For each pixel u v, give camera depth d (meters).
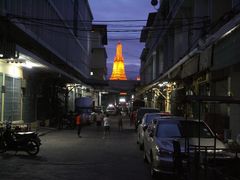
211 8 23.00
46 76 38.72
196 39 26.62
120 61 104.06
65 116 38.91
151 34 66.31
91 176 12.27
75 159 15.97
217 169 7.14
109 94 114.56
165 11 44.53
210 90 21.55
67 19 52.88
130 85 101.12
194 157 8.09
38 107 38.22
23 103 32.47
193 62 22.09
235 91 17.83
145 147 15.18
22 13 30.45
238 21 13.08
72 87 50.72
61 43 48.88
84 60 76.62
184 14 32.50
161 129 13.00
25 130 18.84
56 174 12.54
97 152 18.41
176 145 9.42
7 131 17.23
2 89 26.62
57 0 45.12
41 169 13.45
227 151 9.61
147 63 81.38
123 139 25.78
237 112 17.31
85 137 27.08
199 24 27.20
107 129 28.58
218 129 18.61
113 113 73.56
